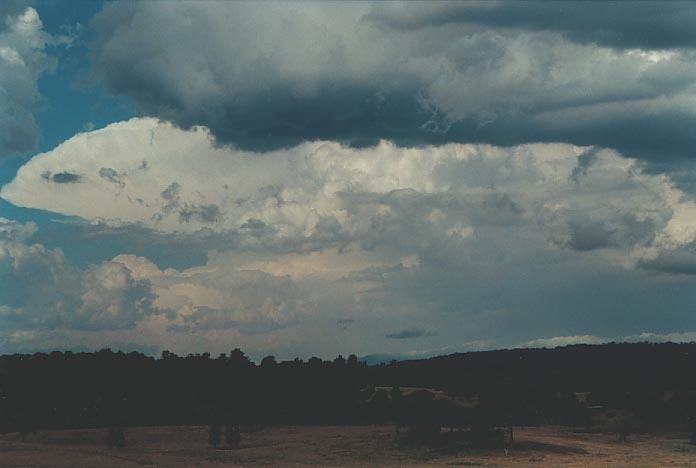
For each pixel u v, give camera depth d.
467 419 192.38
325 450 179.50
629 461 164.12
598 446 193.00
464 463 160.50
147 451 177.50
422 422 188.38
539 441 191.12
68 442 191.75
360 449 180.25
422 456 170.75
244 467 153.00
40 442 191.75
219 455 171.25
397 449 179.75
